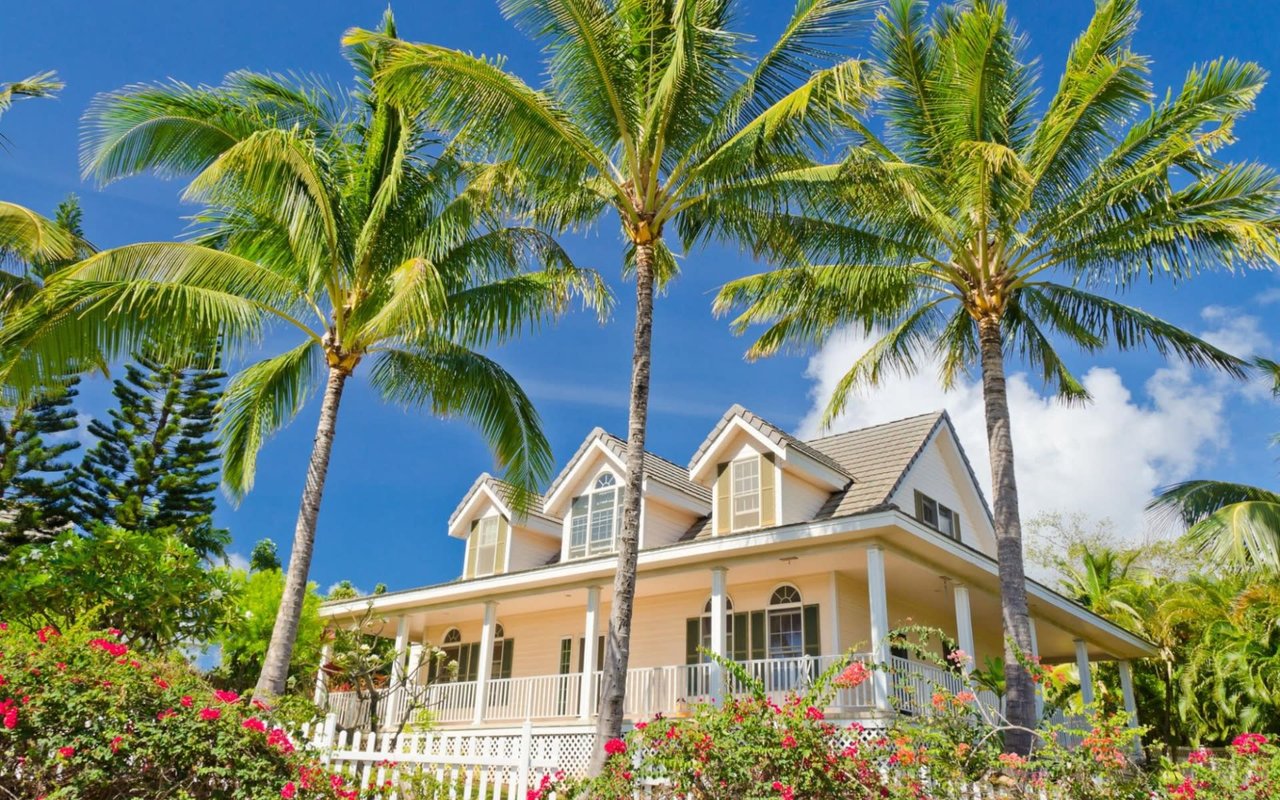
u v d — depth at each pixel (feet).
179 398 88.17
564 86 39.96
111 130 41.27
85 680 23.22
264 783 24.08
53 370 38.11
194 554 49.96
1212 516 50.34
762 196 41.09
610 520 66.49
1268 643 72.23
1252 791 23.57
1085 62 43.16
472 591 65.21
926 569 53.01
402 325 41.70
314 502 41.96
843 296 48.98
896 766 24.39
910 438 64.03
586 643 58.08
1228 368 45.55
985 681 44.27
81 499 83.10
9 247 50.62
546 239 48.34
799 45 38.93
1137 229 43.11
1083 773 24.06
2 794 21.24
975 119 43.88
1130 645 70.95
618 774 25.88
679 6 36.24
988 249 46.03
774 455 58.85
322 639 69.97
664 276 48.52
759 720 24.50
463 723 63.62
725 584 56.90
